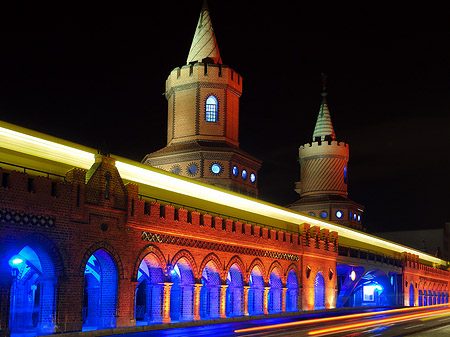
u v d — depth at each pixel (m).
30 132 30.36
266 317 44.41
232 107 55.50
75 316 28.67
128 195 32.81
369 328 33.34
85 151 33.25
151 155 54.22
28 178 26.95
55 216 28.02
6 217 25.62
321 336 27.61
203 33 56.97
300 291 51.84
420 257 97.56
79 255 29.23
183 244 37.28
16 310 30.77
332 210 77.69
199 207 41.97
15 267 30.45
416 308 67.75
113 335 28.77
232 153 52.75
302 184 81.81
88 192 30.17
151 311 35.00
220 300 40.66
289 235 50.44
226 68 54.66
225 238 41.25
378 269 71.25
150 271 35.50
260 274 46.19
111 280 31.84
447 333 30.00
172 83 55.03
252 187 55.78
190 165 52.75
